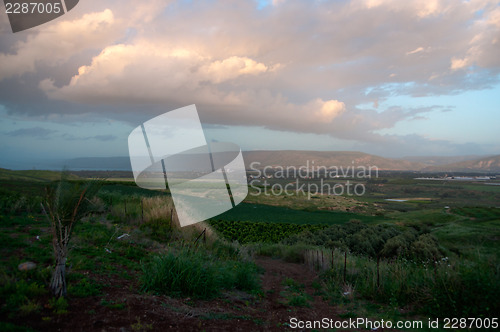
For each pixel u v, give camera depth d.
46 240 6.56
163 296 4.87
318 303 6.46
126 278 5.41
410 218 50.03
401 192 133.88
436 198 120.19
